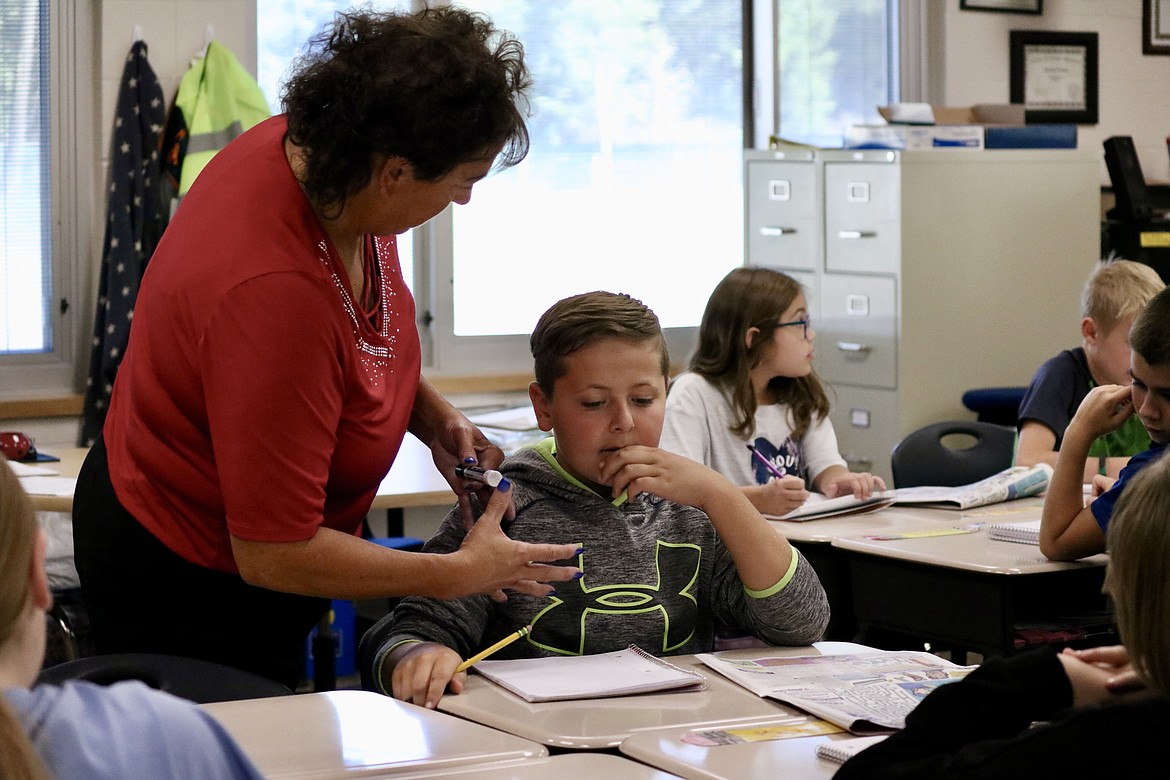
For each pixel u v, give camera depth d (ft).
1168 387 6.33
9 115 13.52
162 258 5.13
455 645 5.63
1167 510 3.43
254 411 4.79
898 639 8.48
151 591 5.44
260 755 4.27
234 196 5.04
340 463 5.40
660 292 16.60
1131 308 10.10
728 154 16.84
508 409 14.30
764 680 5.18
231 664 5.64
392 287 5.77
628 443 5.87
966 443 14.46
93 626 5.65
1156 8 17.90
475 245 15.56
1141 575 3.46
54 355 13.87
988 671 3.92
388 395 5.56
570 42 15.88
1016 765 3.54
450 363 15.53
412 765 4.18
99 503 5.45
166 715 3.02
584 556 5.94
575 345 5.82
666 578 6.05
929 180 14.19
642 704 4.93
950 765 3.62
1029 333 14.87
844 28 16.98
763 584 5.78
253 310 4.78
